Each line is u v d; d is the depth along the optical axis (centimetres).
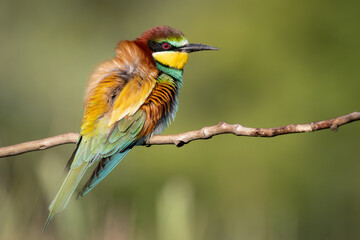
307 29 1418
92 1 1838
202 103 1456
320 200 1345
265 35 1423
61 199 609
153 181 1329
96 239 673
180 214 592
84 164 629
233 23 1439
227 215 980
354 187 1364
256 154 1366
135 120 659
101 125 645
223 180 1362
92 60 1744
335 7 1405
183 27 1506
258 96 1420
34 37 1745
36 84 1588
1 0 1747
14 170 932
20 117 1432
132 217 715
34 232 684
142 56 699
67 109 1496
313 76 1398
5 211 688
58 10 1805
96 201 711
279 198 1342
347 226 1287
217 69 1445
